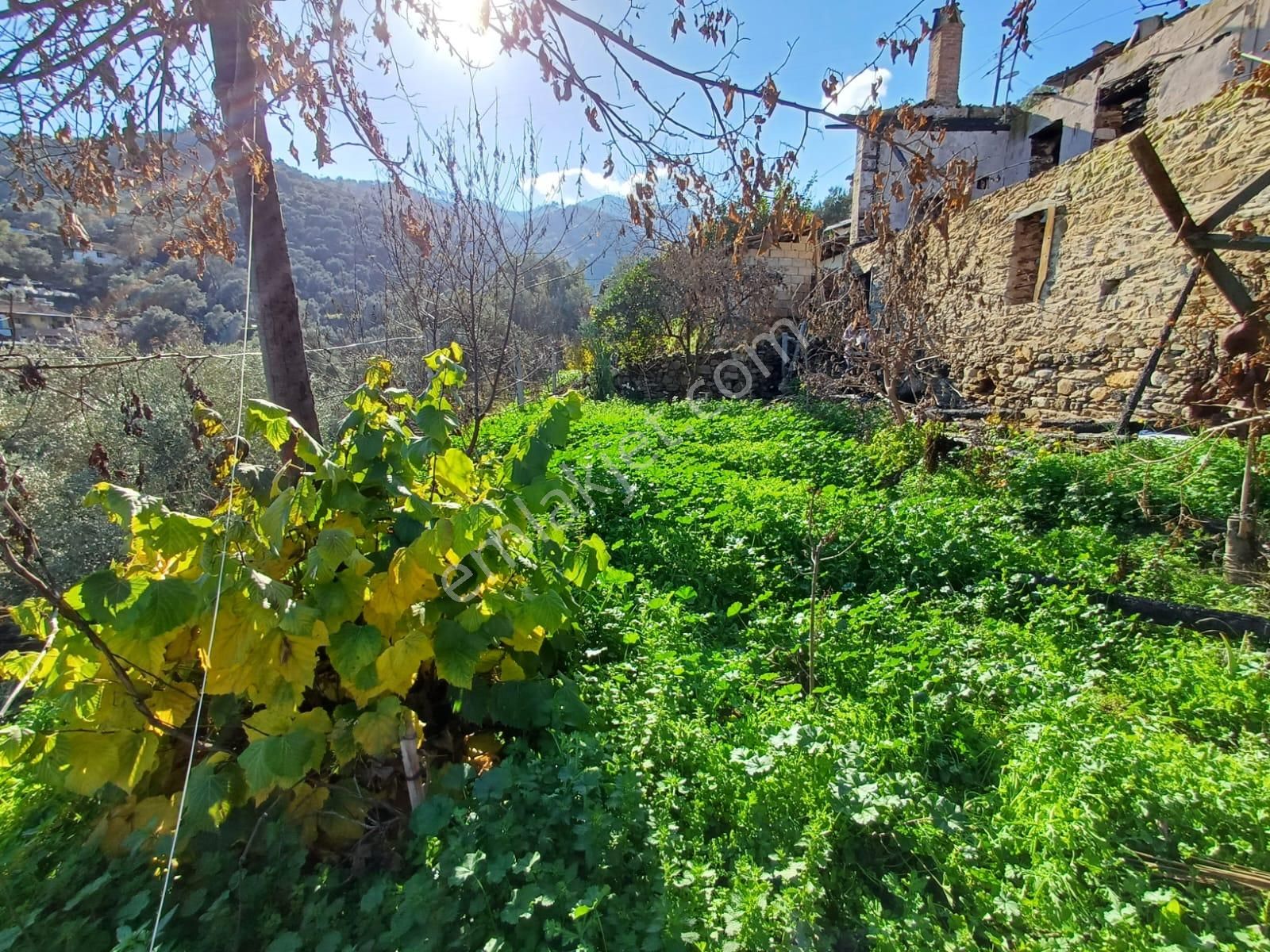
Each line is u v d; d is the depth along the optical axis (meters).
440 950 1.62
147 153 2.50
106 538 5.24
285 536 2.13
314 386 8.00
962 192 2.46
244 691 1.98
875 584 4.23
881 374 9.11
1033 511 5.48
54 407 5.15
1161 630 3.45
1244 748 2.35
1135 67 10.48
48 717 2.58
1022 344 9.66
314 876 1.83
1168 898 1.62
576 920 1.64
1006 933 1.71
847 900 1.86
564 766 2.09
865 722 2.58
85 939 1.64
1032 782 2.17
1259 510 4.58
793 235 2.65
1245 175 6.22
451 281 6.71
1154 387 7.20
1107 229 7.98
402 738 1.97
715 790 2.18
